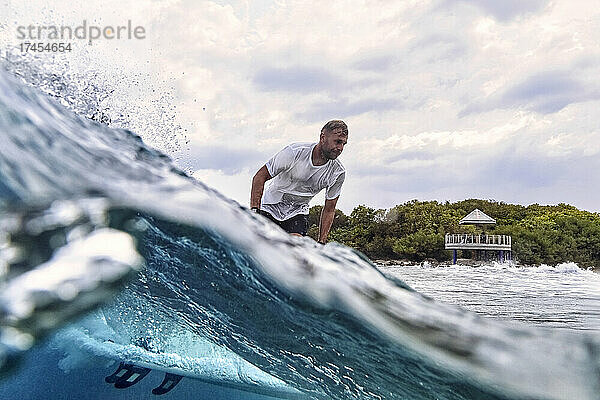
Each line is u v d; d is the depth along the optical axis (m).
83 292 0.81
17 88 1.41
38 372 1.97
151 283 1.67
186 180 1.53
